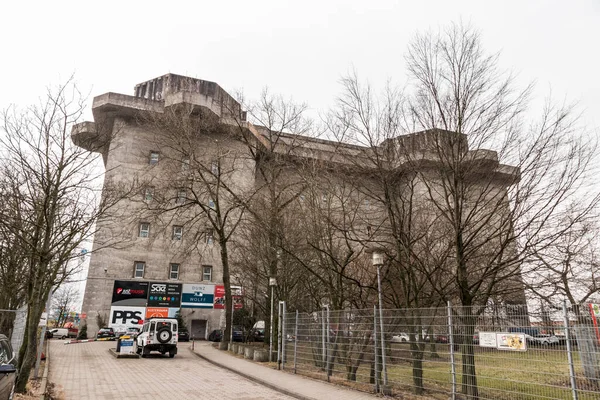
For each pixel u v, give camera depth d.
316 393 10.66
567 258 9.77
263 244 22.36
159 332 21.55
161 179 30.11
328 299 20.27
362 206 14.75
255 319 30.69
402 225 12.02
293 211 19.31
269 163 23.23
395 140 12.15
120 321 38.31
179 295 40.59
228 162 36.41
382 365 10.63
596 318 6.51
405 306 11.81
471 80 10.52
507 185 10.49
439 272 12.06
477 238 11.40
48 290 12.42
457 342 8.84
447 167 10.97
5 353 7.68
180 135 28.56
